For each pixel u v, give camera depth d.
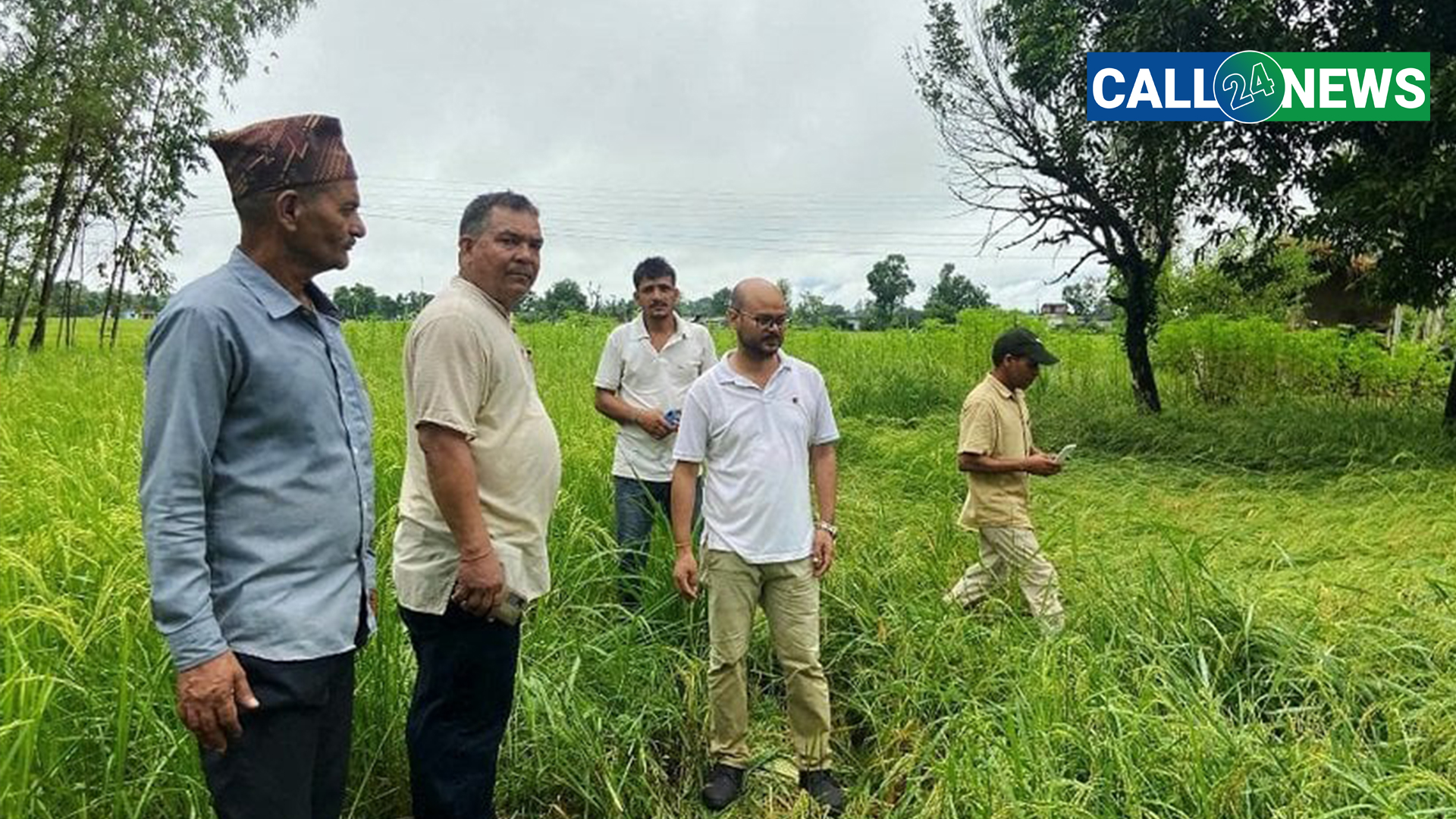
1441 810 2.30
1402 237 9.21
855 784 3.36
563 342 16.27
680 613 4.25
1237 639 3.57
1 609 2.46
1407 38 9.11
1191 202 11.05
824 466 3.49
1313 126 9.74
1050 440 10.82
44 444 5.09
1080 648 3.54
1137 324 12.08
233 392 1.89
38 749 2.26
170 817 2.47
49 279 18.62
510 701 2.80
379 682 2.99
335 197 2.00
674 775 3.48
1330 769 2.57
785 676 3.30
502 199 2.66
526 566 2.67
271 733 1.95
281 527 1.95
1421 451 8.85
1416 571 4.72
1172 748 2.76
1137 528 5.79
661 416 4.61
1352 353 12.88
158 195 19.86
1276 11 9.12
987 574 4.61
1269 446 9.62
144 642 2.66
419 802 2.73
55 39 17.33
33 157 17.48
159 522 1.75
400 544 2.70
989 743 2.97
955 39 11.95
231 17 18.77
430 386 2.45
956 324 17.48
